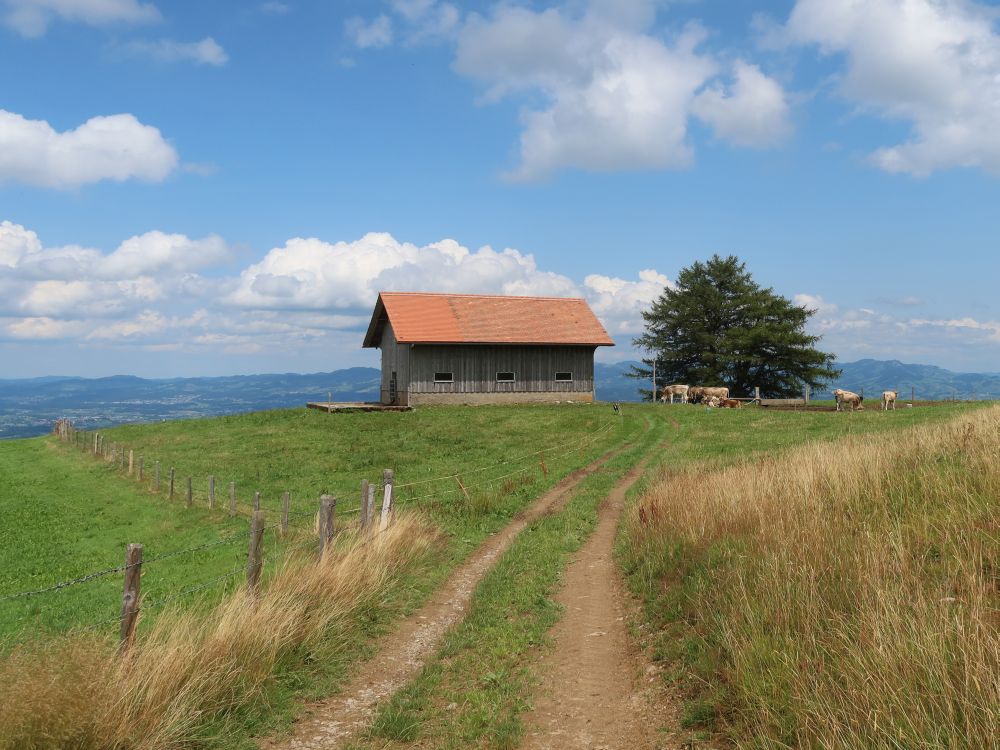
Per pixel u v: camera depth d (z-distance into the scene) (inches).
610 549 505.7
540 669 292.5
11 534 805.2
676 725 228.2
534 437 1227.9
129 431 1651.1
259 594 341.4
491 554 514.6
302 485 927.0
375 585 386.6
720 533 389.4
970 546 261.4
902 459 458.3
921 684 179.9
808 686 198.5
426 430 1341.0
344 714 266.2
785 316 2465.6
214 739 238.8
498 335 1753.2
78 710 211.8
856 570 258.1
